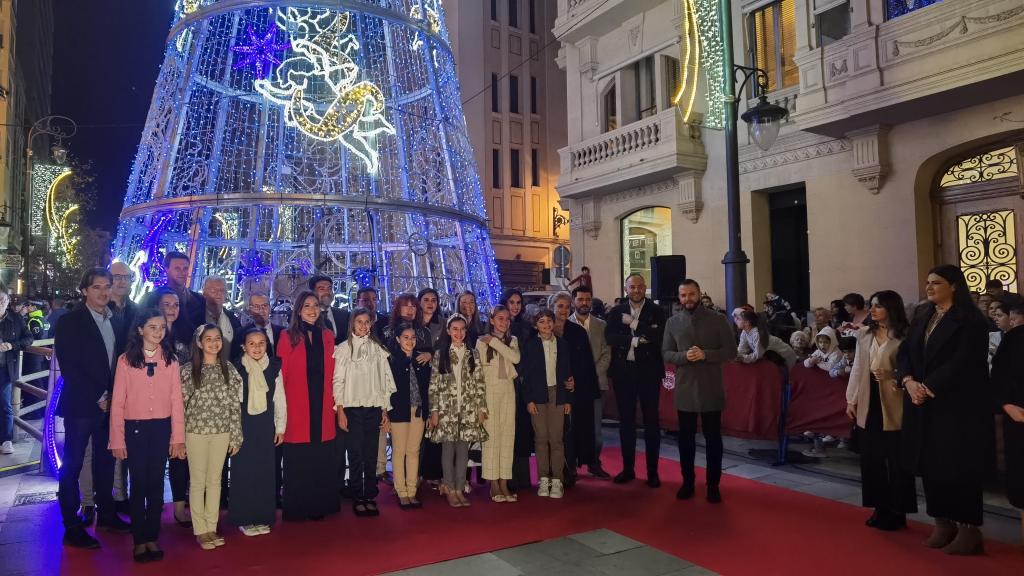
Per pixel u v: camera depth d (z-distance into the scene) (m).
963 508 4.01
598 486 5.85
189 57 8.77
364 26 8.82
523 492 5.67
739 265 7.84
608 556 4.11
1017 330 4.08
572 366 5.99
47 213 23.28
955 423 4.05
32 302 12.32
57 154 14.95
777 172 11.50
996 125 8.63
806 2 10.23
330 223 8.75
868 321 4.74
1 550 4.28
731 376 7.21
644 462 6.85
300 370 4.88
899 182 9.72
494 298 10.31
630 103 14.52
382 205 8.49
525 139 23.64
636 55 14.16
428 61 9.47
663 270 8.23
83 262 28.05
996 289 7.39
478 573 3.83
